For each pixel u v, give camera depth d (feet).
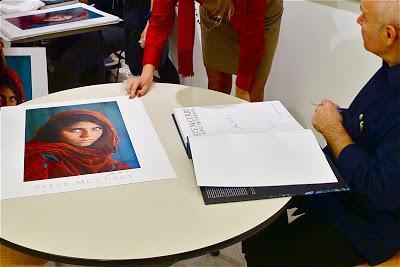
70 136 3.09
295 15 5.54
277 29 5.17
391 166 2.65
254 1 4.00
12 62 4.77
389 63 2.87
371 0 2.69
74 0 6.81
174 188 2.64
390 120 2.80
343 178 2.83
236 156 2.85
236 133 3.13
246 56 4.32
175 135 3.20
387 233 3.06
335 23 4.94
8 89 4.71
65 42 7.92
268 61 5.31
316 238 3.34
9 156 2.84
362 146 3.05
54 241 2.23
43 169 2.74
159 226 2.35
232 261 5.21
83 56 7.45
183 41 4.56
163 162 2.87
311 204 3.45
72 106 3.52
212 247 2.25
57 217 2.38
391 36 2.65
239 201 2.53
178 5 4.41
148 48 4.16
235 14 4.06
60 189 2.58
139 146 3.03
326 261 3.23
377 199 2.78
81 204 2.48
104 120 3.33
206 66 6.07
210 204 2.51
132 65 7.47
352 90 4.95
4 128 3.16
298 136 3.08
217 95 3.85
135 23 7.00
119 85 4.00
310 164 2.82
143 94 3.80
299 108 5.98
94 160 2.85
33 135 3.09
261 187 2.63
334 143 3.04
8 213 2.39
